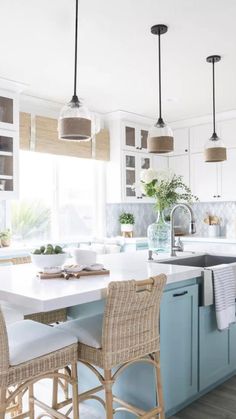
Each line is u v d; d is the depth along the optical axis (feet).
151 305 6.13
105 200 17.94
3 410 5.12
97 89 13.78
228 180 17.08
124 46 10.17
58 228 16.53
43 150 14.89
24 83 13.00
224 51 10.55
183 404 7.88
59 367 5.59
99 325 6.31
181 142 18.80
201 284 8.11
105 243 17.30
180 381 7.62
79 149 16.22
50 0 7.98
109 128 17.48
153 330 6.28
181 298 7.63
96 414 7.72
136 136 17.81
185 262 10.07
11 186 13.05
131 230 17.98
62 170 16.83
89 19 8.74
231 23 8.98
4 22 8.86
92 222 17.89
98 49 10.34
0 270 7.86
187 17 8.71
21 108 14.58
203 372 8.23
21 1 8.02
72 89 13.73
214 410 7.79
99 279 6.68
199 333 8.09
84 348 5.91
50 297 5.25
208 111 16.92
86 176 17.70
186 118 18.12
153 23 8.96
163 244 10.50
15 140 13.10
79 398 6.70
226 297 8.36
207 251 11.00
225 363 8.96
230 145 16.99
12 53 10.56
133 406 7.14
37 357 5.32
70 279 6.68
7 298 5.62
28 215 15.66
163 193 10.28
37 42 9.88
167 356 7.29
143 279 6.38
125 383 7.41
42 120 14.88
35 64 11.37
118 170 17.15
